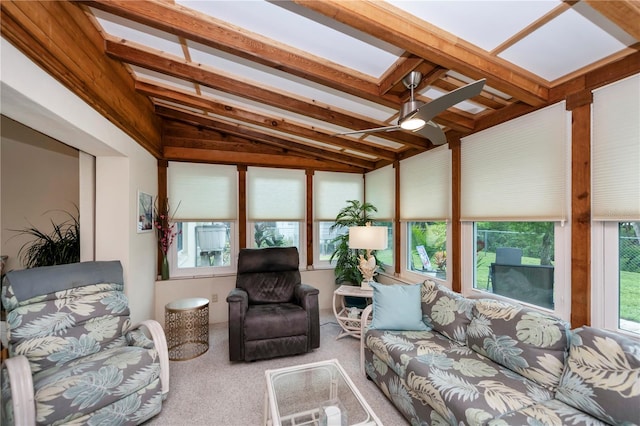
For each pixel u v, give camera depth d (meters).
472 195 2.83
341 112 2.94
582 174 1.94
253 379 2.60
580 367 1.52
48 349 1.94
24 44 1.43
